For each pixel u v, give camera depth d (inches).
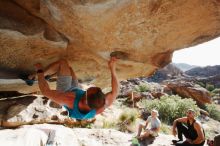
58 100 110.0
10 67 147.1
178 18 114.4
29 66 151.2
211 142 262.1
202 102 953.5
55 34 132.3
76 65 165.6
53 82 186.4
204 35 129.3
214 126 714.8
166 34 125.6
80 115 104.7
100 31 125.8
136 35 126.3
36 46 135.4
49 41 132.9
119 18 115.7
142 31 123.3
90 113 102.3
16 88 194.9
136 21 117.0
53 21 126.0
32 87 206.5
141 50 138.8
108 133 326.0
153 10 110.4
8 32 121.2
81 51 148.8
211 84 1615.4
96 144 288.4
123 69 175.3
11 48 133.7
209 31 126.2
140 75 195.5
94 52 147.6
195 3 105.9
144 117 639.1
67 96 107.2
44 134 188.4
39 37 129.2
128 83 1064.8
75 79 142.1
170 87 1015.6
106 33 126.6
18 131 184.7
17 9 122.5
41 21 127.6
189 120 263.7
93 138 307.6
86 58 158.6
